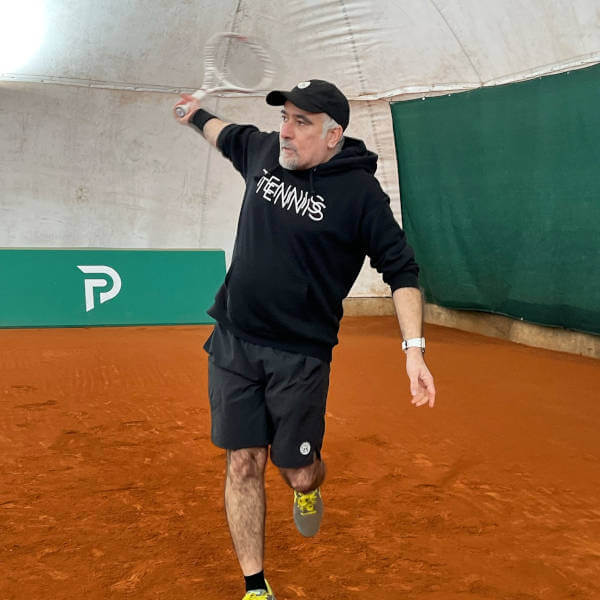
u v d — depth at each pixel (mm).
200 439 5141
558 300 9055
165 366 7609
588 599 2959
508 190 9625
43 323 10820
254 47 3586
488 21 9938
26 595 2939
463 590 3035
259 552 2750
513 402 6395
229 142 3068
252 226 2785
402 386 6957
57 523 3670
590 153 8266
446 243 11023
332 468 4574
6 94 11602
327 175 2713
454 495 4137
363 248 2834
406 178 11633
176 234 13109
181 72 11953
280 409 2785
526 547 3459
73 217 12523
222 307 2932
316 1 11320
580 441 5227
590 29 8531
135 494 4094
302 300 2748
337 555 3367
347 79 12164
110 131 12250
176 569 3203
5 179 12070
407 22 11070
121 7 11023
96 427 5383
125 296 11297
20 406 5918
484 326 10969
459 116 10258
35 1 10844
